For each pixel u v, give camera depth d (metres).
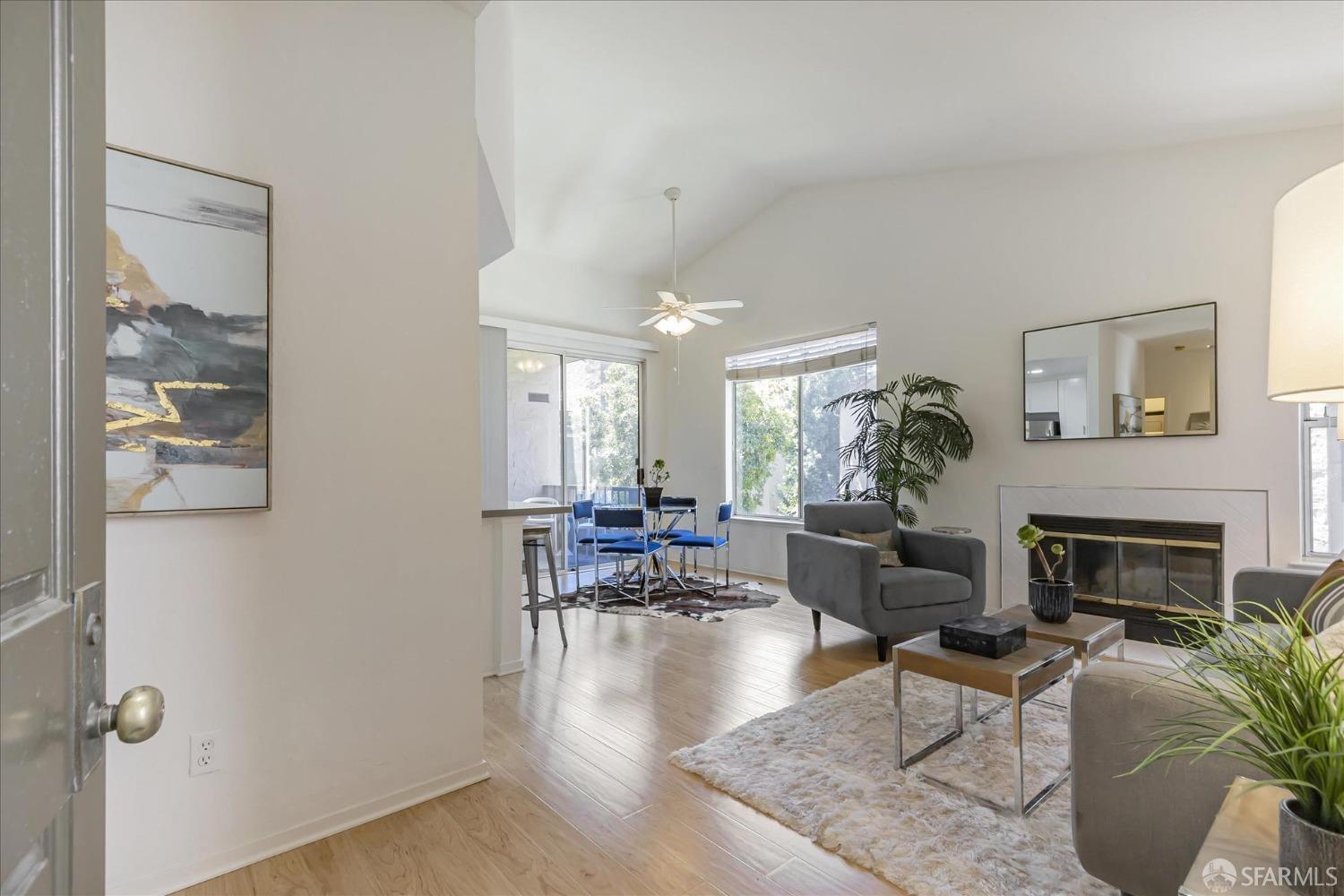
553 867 1.85
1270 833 1.00
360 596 2.10
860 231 5.63
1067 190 4.40
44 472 0.60
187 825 1.78
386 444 2.17
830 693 3.15
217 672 1.83
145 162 1.71
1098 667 1.55
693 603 5.29
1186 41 2.85
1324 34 2.70
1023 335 4.59
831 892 1.74
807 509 4.54
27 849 0.56
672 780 2.33
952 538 4.06
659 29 3.46
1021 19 2.88
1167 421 3.94
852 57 3.45
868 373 5.70
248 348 1.87
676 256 7.09
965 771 2.35
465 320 2.38
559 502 6.71
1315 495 3.52
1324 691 0.88
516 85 4.25
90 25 0.70
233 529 1.87
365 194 2.14
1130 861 1.45
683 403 7.37
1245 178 3.71
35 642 0.57
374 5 2.17
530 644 4.11
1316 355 1.19
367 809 2.09
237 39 1.89
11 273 0.54
